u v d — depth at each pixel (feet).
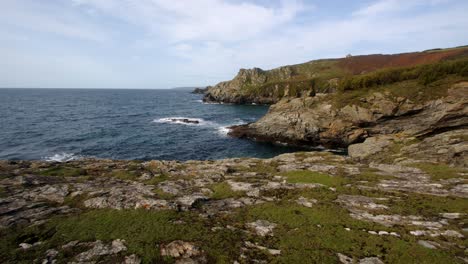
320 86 365.81
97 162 84.94
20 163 76.43
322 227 37.96
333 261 29.99
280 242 34.27
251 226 38.73
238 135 196.75
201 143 177.27
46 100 526.57
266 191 53.98
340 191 53.01
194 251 31.68
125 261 29.55
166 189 55.01
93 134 195.21
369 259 30.48
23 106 388.16
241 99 460.96
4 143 161.89
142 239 33.99
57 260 29.76
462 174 62.03
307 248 32.76
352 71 389.39
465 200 46.24
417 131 140.26
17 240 33.86
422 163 75.15
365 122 153.48
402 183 57.93
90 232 35.83
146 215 40.88
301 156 93.30
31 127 214.69
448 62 145.79
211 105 448.24
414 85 148.36
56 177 63.62
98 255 30.63
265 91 441.68
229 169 74.84
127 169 75.51
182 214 42.14
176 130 218.59
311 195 50.55
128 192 52.39
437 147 86.53
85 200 48.11
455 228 36.78
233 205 46.98
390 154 97.76
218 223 39.52
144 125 240.12
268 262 30.09
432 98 136.46
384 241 33.86
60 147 157.28
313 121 167.12
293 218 40.86
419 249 31.78
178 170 75.56
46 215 41.29
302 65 512.22
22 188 53.98
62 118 272.10
